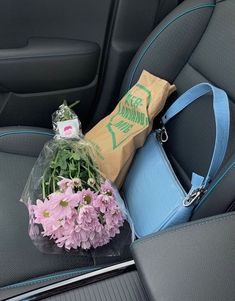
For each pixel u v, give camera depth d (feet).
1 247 3.07
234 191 2.59
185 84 3.59
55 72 4.12
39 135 4.01
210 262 2.16
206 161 3.13
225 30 3.27
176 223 2.96
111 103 4.48
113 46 4.13
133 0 3.93
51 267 3.01
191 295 2.04
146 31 4.14
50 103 4.34
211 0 3.49
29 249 3.08
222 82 3.17
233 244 2.23
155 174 3.35
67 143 3.34
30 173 3.63
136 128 3.51
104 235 3.04
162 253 2.22
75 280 2.76
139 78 3.79
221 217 2.37
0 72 4.00
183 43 3.59
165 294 2.05
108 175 3.51
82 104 4.47
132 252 2.29
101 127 3.85
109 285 2.72
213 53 3.32
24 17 3.97
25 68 4.02
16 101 4.23
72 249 3.09
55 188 3.08
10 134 3.95
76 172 3.17
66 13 4.02
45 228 2.89
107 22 4.08
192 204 2.89
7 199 3.44
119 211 3.12
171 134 3.64
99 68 4.33
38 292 2.72
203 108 3.28
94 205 2.95
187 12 3.50
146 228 3.17
